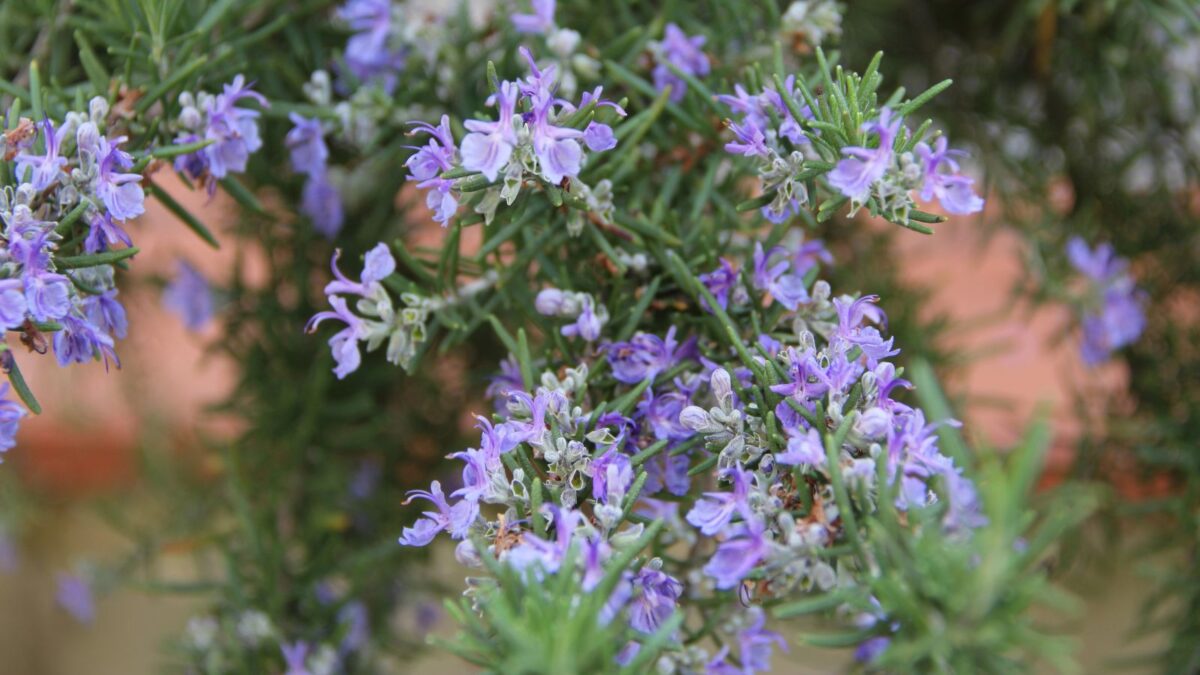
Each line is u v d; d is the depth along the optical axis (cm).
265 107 42
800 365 34
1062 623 51
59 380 60
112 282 36
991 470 30
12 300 34
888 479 33
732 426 35
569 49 41
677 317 39
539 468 35
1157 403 50
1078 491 47
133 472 66
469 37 43
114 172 36
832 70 41
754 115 37
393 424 51
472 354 51
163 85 38
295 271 49
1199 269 50
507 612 31
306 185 47
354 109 42
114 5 40
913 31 52
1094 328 49
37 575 70
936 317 51
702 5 44
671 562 38
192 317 50
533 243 39
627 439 36
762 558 33
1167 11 45
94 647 71
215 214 54
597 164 40
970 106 51
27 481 65
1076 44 49
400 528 50
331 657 46
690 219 40
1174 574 46
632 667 31
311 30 44
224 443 50
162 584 47
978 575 30
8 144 36
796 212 37
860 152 34
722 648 37
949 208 35
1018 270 59
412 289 39
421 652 51
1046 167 51
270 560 47
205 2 42
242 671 46
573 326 38
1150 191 51
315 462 49
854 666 40
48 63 42
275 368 50
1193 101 50
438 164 36
